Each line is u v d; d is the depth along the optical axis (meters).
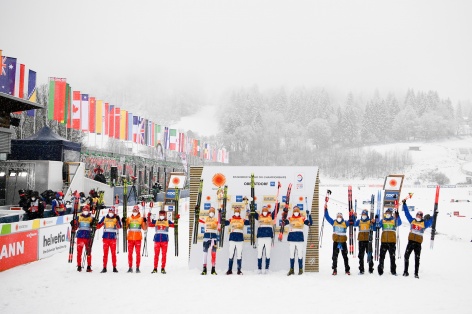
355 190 75.88
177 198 11.96
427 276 10.43
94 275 10.23
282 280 9.73
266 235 10.73
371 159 156.12
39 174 23.38
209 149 66.56
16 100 20.47
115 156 33.66
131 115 39.84
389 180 11.46
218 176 11.84
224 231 11.43
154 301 7.83
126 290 8.70
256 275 10.45
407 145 189.62
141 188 34.06
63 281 9.54
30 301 7.91
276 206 11.10
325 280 9.76
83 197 19.77
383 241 10.61
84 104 32.66
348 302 7.78
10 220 15.14
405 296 8.25
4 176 23.45
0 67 23.70
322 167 156.88
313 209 11.40
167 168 41.81
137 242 10.70
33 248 12.18
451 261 13.12
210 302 7.77
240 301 7.84
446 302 7.80
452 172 141.75
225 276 10.23
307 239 11.22
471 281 9.80
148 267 11.46
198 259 11.37
